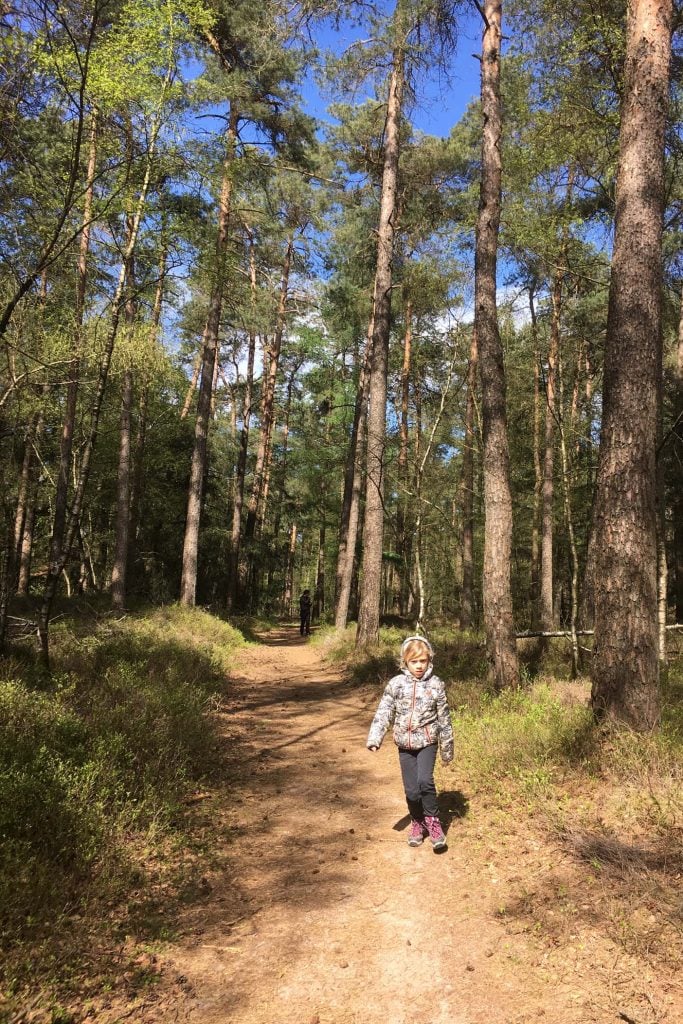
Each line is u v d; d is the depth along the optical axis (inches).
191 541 690.2
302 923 138.5
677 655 385.4
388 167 565.3
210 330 695.1
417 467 441.4
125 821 170.2
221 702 362.9
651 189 219.1
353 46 487.2
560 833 160.4
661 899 124.3
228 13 462.6
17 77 240.8
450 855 168.2
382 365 540.1
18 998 102.5
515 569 943.0
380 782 241.1
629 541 206.1
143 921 134.6
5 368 292.2
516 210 420.8
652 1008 100.9
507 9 358.3
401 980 117.2
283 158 684.7
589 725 207.9
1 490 419.5
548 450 684.1
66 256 321.4
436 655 437.7
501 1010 106.3
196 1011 108.3
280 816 205.3
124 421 640.4
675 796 158.2
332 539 1518.2
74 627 446.3
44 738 192.4
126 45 269.1
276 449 1331.2
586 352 609.9
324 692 421.1
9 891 123.2
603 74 361.7
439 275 480.7
